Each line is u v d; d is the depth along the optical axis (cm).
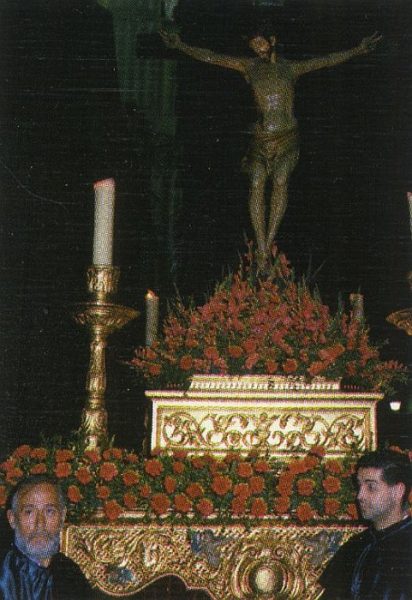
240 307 292
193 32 532
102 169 520
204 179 549
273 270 314
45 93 482
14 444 438
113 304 288
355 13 524
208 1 527
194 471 264
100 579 256
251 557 257
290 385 282
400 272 519
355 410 281
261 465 262
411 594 233
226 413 282
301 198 533
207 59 338
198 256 539
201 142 552
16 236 458
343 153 536
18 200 461
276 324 288
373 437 280
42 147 477
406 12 523
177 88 550
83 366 465
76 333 467
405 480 245
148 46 534
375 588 235
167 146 549
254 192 331
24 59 480
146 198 538
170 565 258
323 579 254
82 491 262
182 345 292
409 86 534
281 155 329
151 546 258
